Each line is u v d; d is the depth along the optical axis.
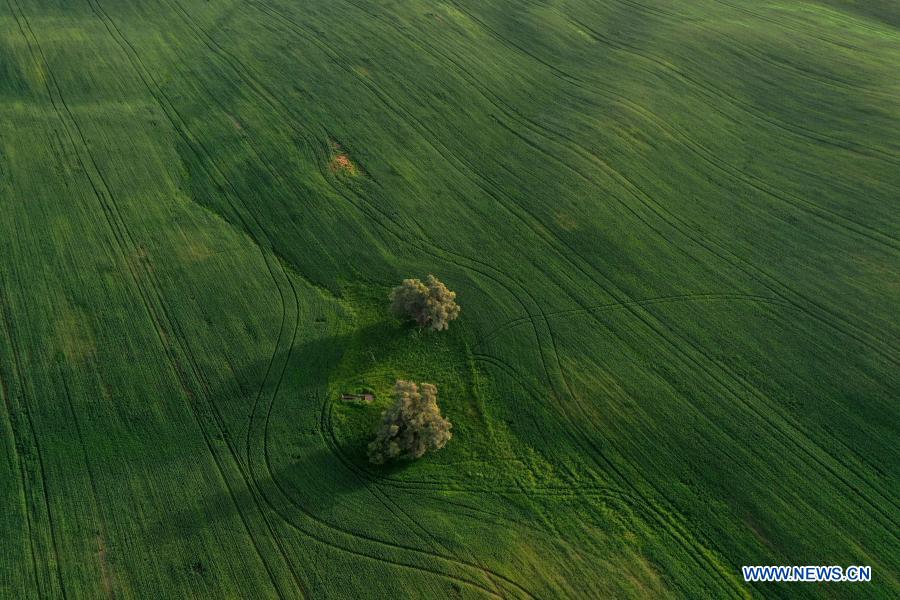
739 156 52.50
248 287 41.06
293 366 37.09
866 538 30.81
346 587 29.12
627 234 45.66
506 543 30.66
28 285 40.03
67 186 46.28
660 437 34.59
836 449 34.09
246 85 56.22
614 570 29.81
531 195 48.12
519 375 37.22
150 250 42.66
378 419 34.94
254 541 30.47
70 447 33.12
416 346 38.41
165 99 54.41
